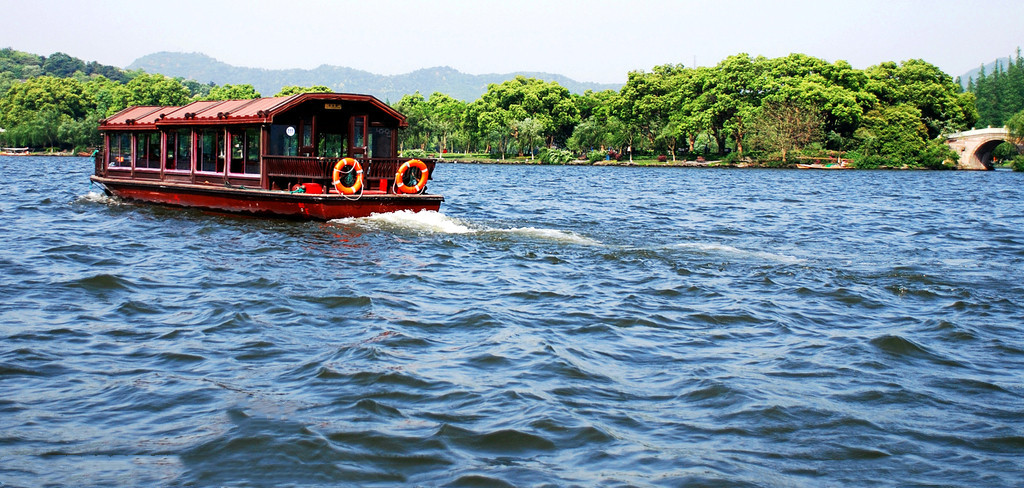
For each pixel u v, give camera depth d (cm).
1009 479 810
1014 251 2472
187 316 1395
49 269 1828
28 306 1452
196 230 2450
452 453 838
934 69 13100
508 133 13762
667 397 1020
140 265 1891
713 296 1638
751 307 1541
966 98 13288
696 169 10794
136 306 1460
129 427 891
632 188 5866
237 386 1023
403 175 2656
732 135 12212
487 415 938
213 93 18062
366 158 2595
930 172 10281
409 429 893
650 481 787
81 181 5475
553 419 923
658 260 2055
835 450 871
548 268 1936
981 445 891
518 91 14150
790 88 11344
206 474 787
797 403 1002
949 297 1667
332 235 2348
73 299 1520
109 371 1081
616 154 13238
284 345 1212
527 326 1366
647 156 13612
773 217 3553
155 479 776
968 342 1323
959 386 1092
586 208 3816
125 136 3306
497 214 3334
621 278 1820
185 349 1184
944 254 2361
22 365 1095
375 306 1484
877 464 841
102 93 16438
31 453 822
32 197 3775
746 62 11788
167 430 884
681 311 1505
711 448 867
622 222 3106
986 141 11481
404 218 2619
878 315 1508
